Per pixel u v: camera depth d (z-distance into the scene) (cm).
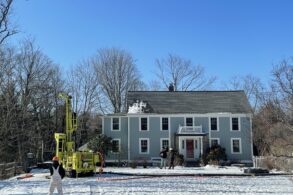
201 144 5141
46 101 5934
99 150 5003
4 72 4128
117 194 2055
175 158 4919
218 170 4025
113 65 7650
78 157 3191
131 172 3647
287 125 2861
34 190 2258
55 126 6488
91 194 2056
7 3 3309
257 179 2969
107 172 3591
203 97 5603
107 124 5328
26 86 5353
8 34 3381
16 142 4434
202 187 2389
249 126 5175
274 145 3075
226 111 5328
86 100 7319
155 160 5184
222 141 5241
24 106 4625
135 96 5628
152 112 5334
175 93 5672
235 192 2145
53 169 1848
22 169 4078
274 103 3000
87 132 7356
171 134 5291
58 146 3238
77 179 3014
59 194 1852
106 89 7619
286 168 3078
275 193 2100
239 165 4772
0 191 2219
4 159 4144
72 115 3312
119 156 5200
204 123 5309
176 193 2094
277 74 5138
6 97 3894
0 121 3712
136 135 5278
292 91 2895
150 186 2438
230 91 5716
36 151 5525
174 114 5309
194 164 4975
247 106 5369
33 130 5234
